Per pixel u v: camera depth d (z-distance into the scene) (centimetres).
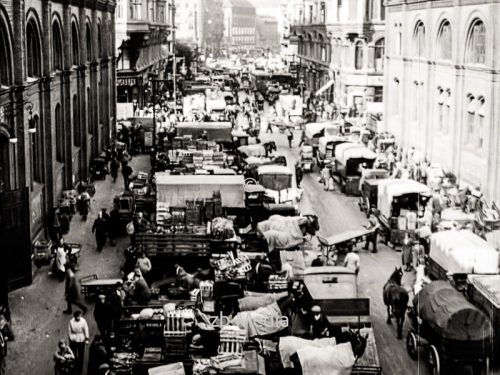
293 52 13775
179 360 2058
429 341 2188
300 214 3903
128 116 7194
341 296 2472
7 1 2934
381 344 2448
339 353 1966
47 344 2442
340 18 9162
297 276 2738
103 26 5706
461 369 2211
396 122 6109
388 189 3625
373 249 3516
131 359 2089
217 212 3434
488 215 3578
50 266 3222
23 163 3127
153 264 2953
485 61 4297
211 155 4634
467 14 4541
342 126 6412
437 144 5125
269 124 7450
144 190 4103
